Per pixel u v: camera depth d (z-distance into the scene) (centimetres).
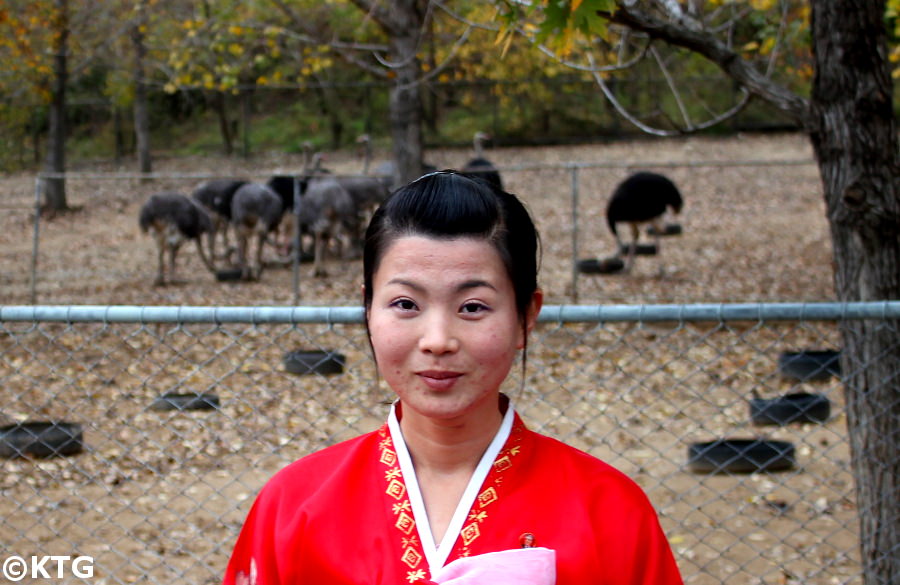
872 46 378
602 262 1413
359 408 708
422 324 165
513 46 1473
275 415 711
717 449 633
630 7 398
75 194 2245
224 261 1598
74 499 593
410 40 1009
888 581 380
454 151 3222
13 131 2525
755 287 1309
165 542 541
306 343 922
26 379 794
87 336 934
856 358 385
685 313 313
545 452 178
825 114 385
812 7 389
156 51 1842
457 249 165
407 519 171
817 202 2041
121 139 3356
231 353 902
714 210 1997
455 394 166
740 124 3262
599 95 3297
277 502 178
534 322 184
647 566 168
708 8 842
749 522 563
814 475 627
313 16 1783
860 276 384
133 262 1587
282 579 172
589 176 2419
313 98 3581
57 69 1950
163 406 718
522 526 169
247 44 1568
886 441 379
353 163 3011
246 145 3144
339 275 1474
